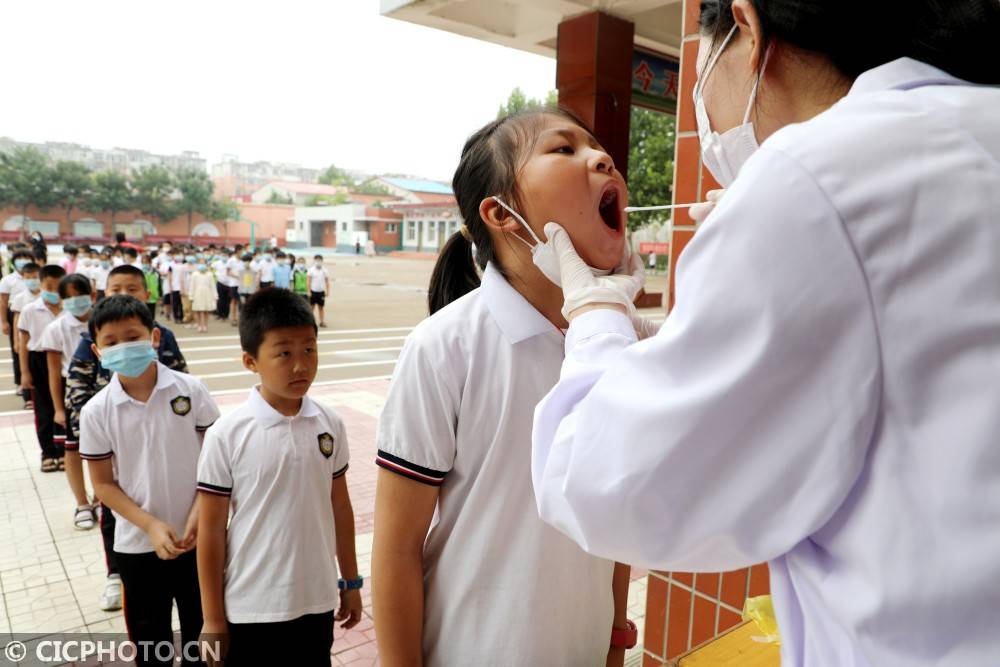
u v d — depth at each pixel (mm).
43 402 4555
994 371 534
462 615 1032
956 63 666
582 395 755
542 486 755
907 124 603
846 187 581
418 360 1021
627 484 643
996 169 570
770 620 1490
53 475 4551
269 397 1954
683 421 618
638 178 16156
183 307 12875
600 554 732
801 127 645
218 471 1859
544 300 1044
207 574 1855
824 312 579
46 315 4543
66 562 3389
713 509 633
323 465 1963
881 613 568
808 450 597
